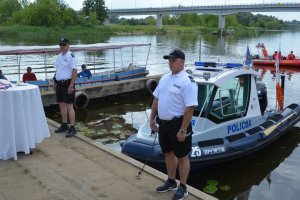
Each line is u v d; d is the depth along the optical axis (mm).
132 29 90188
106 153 6301
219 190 7195
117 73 17672
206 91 7520
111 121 12266
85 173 5441
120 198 4695
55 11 77250
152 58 31812
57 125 7855
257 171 8055
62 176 5316
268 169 8172
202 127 7375
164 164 6672
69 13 79625
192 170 7137
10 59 26797
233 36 81000
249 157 8656
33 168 5562
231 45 49688
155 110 4758
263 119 9023
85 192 4844
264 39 69750
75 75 6977
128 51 37969
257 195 7066
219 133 7621
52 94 13453
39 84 14398
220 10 80875
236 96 8141
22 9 85938
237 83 8133
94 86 14898
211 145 7336
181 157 4508
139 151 6871
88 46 16594
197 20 116625
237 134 7953
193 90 4293
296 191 7234
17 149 5961
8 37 60031
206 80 7434
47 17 76438
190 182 7469
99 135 10516
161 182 5188
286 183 7566
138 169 5629
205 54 36125
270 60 27422
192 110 4289
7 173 5363
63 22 78438
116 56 32875
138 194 4812
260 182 7598
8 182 5078
